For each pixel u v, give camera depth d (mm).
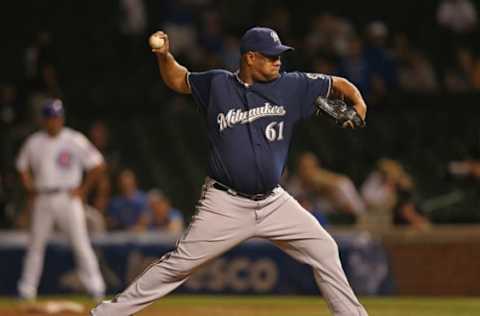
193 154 64500
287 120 21531
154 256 47375
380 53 63625
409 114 62281
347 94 21969
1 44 77500
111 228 50625
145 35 74750
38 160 41250
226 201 21391
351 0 74500
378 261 46312
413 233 46375
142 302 21562
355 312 21812
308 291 45438
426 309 37812
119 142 65688
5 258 48375
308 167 51969
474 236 45812
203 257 21547
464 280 45781
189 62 67688
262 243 46125
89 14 78938
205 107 21719
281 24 67750
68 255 47938
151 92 70250
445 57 68875
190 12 71312
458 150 58750
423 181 58000
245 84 21438
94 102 70375
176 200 61094
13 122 66000
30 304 39094
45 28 78062
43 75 64500
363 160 60688
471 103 61281
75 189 41344
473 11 68812
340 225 51594
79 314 34594
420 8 72938
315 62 63531
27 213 54344
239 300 43375
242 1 73812
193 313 34625
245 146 21234
